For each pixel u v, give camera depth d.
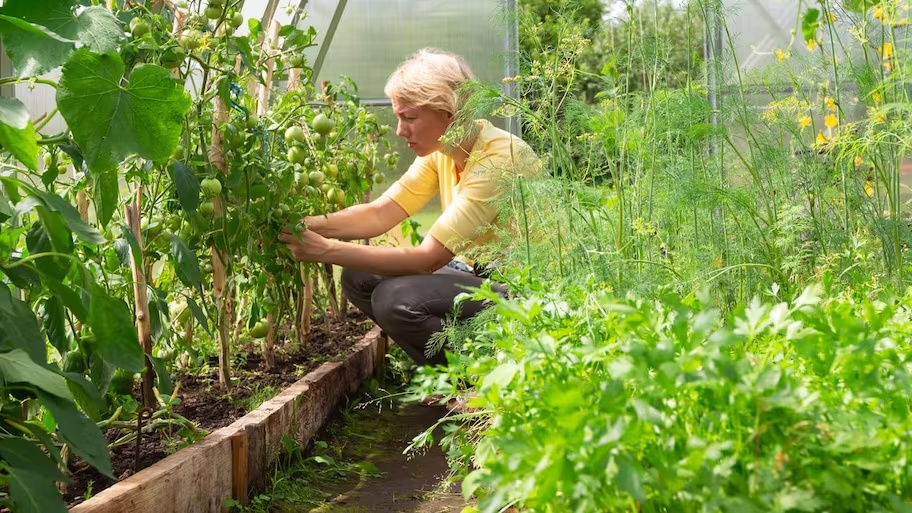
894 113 2.21
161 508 2.01
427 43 5.48
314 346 4.05
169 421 2.31
